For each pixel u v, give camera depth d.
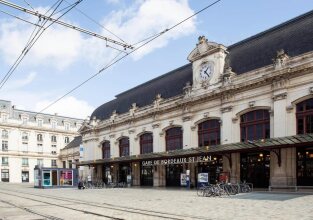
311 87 24.16
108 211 14.70
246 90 28.78
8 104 76.00
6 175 71.56
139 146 42.12
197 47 33.69
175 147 36.56
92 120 52.31
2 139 72.25
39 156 76.88
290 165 24.97
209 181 31.64
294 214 12.38
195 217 12.46
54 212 14.63
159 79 43.75
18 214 14.06
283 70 25.36
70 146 73.94
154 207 16.08
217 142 31.52
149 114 39.88
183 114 35.12
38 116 78.69
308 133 23.16
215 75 31.73
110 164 47.84
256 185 27.84
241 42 32.94
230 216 12.48
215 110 31.62
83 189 37.94
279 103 25.88
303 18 27.94
